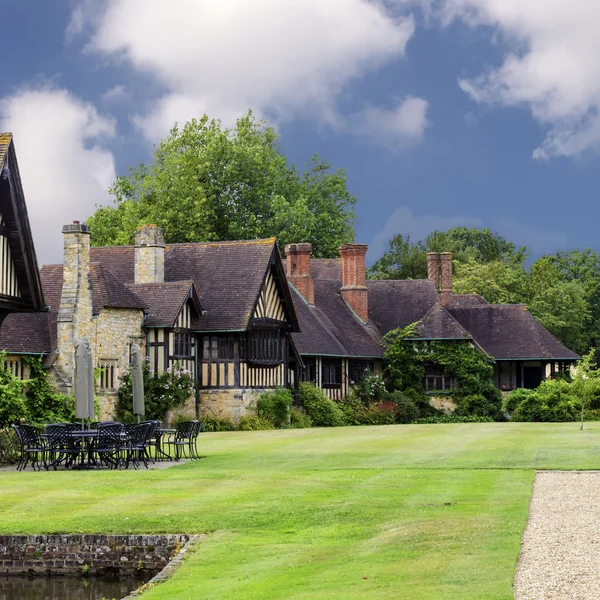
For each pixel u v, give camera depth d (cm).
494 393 4656
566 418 3981
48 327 3025
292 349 3897
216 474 1764
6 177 2173
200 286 3675
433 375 4691
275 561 1109
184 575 1081
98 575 1286
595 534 1132
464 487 1551
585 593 869
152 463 2072
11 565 1304
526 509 1319
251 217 5569
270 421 3584
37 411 2755
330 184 6391
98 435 1972
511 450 2205
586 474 1731
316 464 1997
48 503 1474
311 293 4531
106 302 3075
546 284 6981
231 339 3512
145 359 3297
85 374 2094
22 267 2275
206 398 3512
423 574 977
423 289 5188
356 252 4916
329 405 3988
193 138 5728
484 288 6906
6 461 2089
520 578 938
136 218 5381
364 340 4681
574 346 6850
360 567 1039
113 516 1373
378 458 2083
